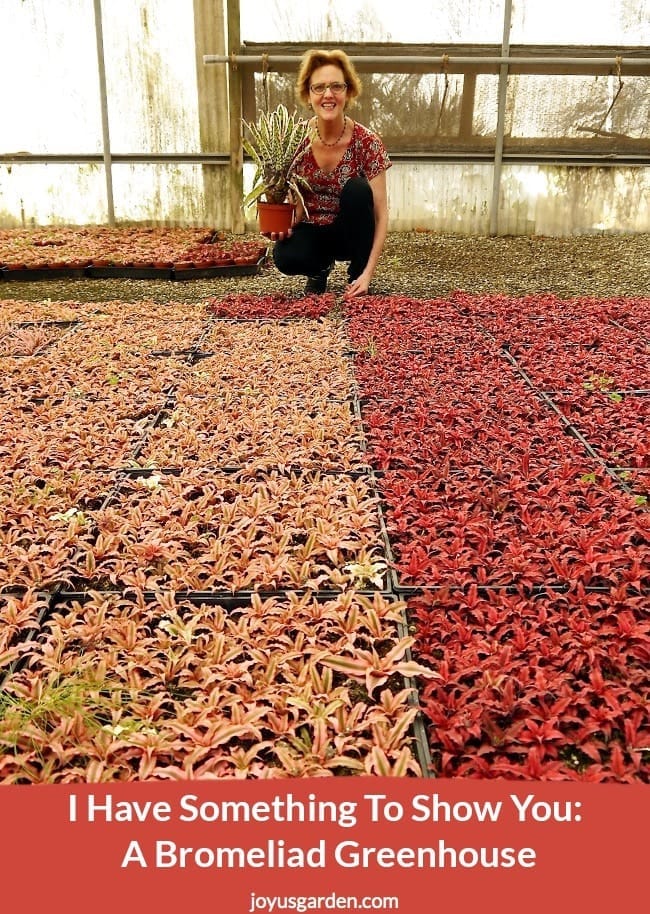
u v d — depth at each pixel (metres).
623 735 2.25
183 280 8.20
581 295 7.50
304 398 4.71
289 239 7.01
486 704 2.24
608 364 5.24
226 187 10.78
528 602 2.70
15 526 3.25
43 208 10.95
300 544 3.19
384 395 4.68
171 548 3.10
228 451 4.00
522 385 4.86
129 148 10.62
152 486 3.61
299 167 6.69
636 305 6.73
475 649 2.47
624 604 2.68
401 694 2.30
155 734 2.14
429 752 2.15
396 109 10.30
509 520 3.31
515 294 7.53
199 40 10.06
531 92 10.18
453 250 9.71
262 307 6.63
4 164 10.71
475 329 6.07
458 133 10.39
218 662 2.46
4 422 4.37
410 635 2.61
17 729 2.17
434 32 9.98
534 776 2.05
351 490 3.53
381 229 6.95
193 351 5.57
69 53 10.17
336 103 6.29
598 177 10.54
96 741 2.13
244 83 10.29
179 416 4.41
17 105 10.43
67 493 3.56
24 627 2.62
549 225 10.80
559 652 2.46
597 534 3.10
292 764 2.07
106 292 7.69
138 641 2.55
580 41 9.92
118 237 9.91
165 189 10.81
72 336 5.90
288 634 2.62
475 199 10.70
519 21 9.86
